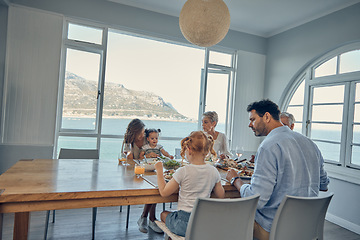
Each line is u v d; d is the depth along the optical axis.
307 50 3.84
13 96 3.20
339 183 3.26
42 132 3.32
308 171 1.50
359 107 3.15
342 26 3.35
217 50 4.36
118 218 2.86
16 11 3.20
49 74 3.34
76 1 3.46
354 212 3.05
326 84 3.60
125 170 2.04
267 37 4.64
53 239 2.28
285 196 1.34
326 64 3.68
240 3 3.48
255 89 4.57
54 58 3.35
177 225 1.52
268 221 1.51
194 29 1.92
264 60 4.65
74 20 3.52
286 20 3.95
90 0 3.52
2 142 3.17
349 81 3.28
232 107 4.46
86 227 2.57
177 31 4.00
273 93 4.45
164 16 3.91
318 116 3.72
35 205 1.32
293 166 1.45
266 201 1.42
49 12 3.34
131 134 2.81
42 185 1.45
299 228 1.43
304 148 1.52
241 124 4.45
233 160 2.48
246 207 1.33
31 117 3.28
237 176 1.87
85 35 3.64
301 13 3.67
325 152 3.57
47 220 2.21
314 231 1.50
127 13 3.70
